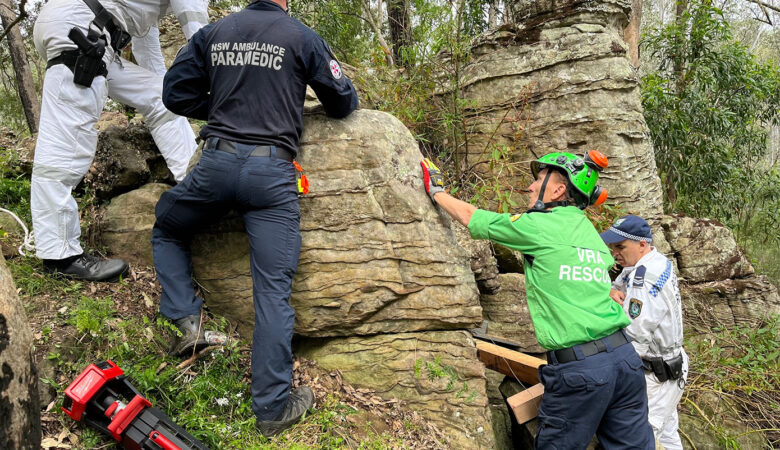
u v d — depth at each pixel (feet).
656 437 10.24
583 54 14.76
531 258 8.28
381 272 9.25
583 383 7.55
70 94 8.57
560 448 7.86
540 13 15.37
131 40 10.37
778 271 27.71
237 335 9.52
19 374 5.32
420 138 14.62
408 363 9.27
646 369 10.24
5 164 12.29
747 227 30.94
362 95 14.94
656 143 23.09
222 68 7.57
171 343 8.61
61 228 8.87
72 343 8.04
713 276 17.47
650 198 15.37
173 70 7.92
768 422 12.82
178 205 8.16
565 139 14.94
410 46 14.71
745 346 15.12
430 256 9.37
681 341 10.20
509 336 12.75
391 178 9.38
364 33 24.62
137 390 7.63
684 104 23.53
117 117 15.07
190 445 6.82
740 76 24.82
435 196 9.33
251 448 7.40
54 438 6.80
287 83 7.67
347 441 8.02
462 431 8.90
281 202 7.74
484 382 9.36
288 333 7.70
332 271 9.17
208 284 9.59
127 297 9.34
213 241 9.46
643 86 23.03
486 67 15.61
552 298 7.90
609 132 14.70
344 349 9.42
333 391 8.96
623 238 10.32
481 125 15.66
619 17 15.72
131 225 10.48
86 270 9.24
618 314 8.04
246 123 7.57
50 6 8.58
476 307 9.50
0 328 5.22
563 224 8.11
